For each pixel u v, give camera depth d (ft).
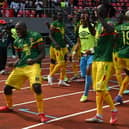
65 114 26.53
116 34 23.49
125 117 25.94
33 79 24.08
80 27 31.73
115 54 30.27
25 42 24.66
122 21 29.43
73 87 36.50
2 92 33.81
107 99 23.90
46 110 27.50
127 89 34.86
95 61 23.76
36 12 81.92
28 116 25.90
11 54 68.18
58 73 44.98
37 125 23.89
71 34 66.18
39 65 24.73
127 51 29.60
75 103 29.81
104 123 24.43
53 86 36.86
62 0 85.10
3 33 45.24
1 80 40.55
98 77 23.36
